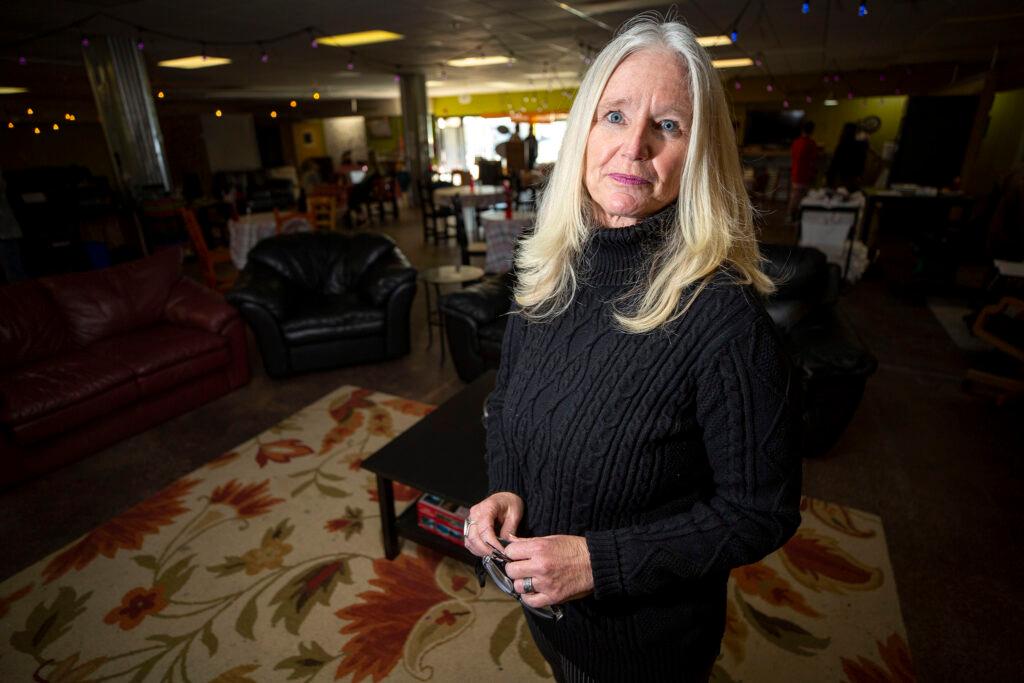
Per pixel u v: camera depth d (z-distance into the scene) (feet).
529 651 5.35
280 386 11.13
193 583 6.18
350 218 29.66
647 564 2.01
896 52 25.23
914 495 7.30
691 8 16.25
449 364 12.09
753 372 1.87
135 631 5.60
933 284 15.03
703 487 2.34
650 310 2.06
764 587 5.93
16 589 6.13
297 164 53.21
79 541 6.84
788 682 4.91
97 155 40.32
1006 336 9.39
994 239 13.32
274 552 6.63
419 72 32.83
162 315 10.77
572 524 2.29
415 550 6.64
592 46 23.52
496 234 15.46
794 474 1.96
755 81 35.96
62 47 19.54
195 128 44.55
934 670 4.96
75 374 8.41
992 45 22.88
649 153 2.03
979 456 8.13
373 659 5.28
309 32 19.22
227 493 7.72
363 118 52.70
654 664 2.54
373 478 8.05
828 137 35.68
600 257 2.31
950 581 5.92
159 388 9.30
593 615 2.48
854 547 6.44
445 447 6.07
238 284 11.25
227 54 23.07
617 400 2.05
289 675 5.13
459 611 5.80
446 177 44.91
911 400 9.80
